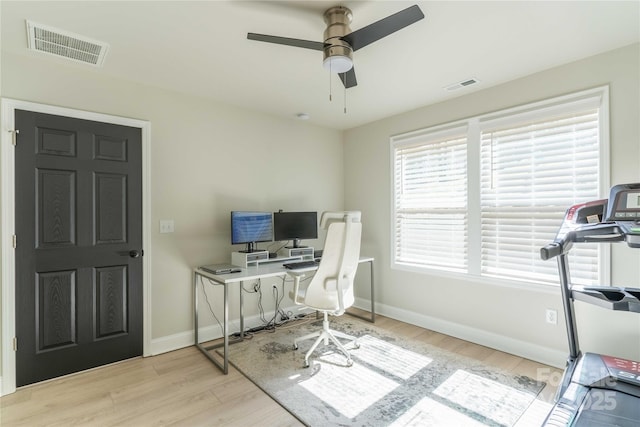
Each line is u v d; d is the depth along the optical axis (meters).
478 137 2.91
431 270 3.26
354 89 2.88
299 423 1.84
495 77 2.63
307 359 2.52
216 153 3.13
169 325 2.82
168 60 2.32
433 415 1.89
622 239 1.52
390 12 1.80
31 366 2.22
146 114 2.73
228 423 1.84
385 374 2.37
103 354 2.50
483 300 2.88
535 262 2.58
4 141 2.13
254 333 3.22
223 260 3.16
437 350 2.77
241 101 3.16
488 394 2.10
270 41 1.81
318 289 2.52
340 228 2.45
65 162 2.36
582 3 1.70
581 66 2.33
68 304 2.36
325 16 1.81
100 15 1.79
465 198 3.03
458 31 1.96
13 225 2.16
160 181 2.79
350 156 4.15
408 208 3.52
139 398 2.09
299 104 3.25
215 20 1.85
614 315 2.20
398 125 3.58
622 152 2.16
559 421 1.39
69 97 2.38
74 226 2.39
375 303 3.83
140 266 2.69
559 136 2.46
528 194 2.63
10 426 1.81
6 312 2.13
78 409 1.97
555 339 2.46
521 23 1.89
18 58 2.20
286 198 3.67
